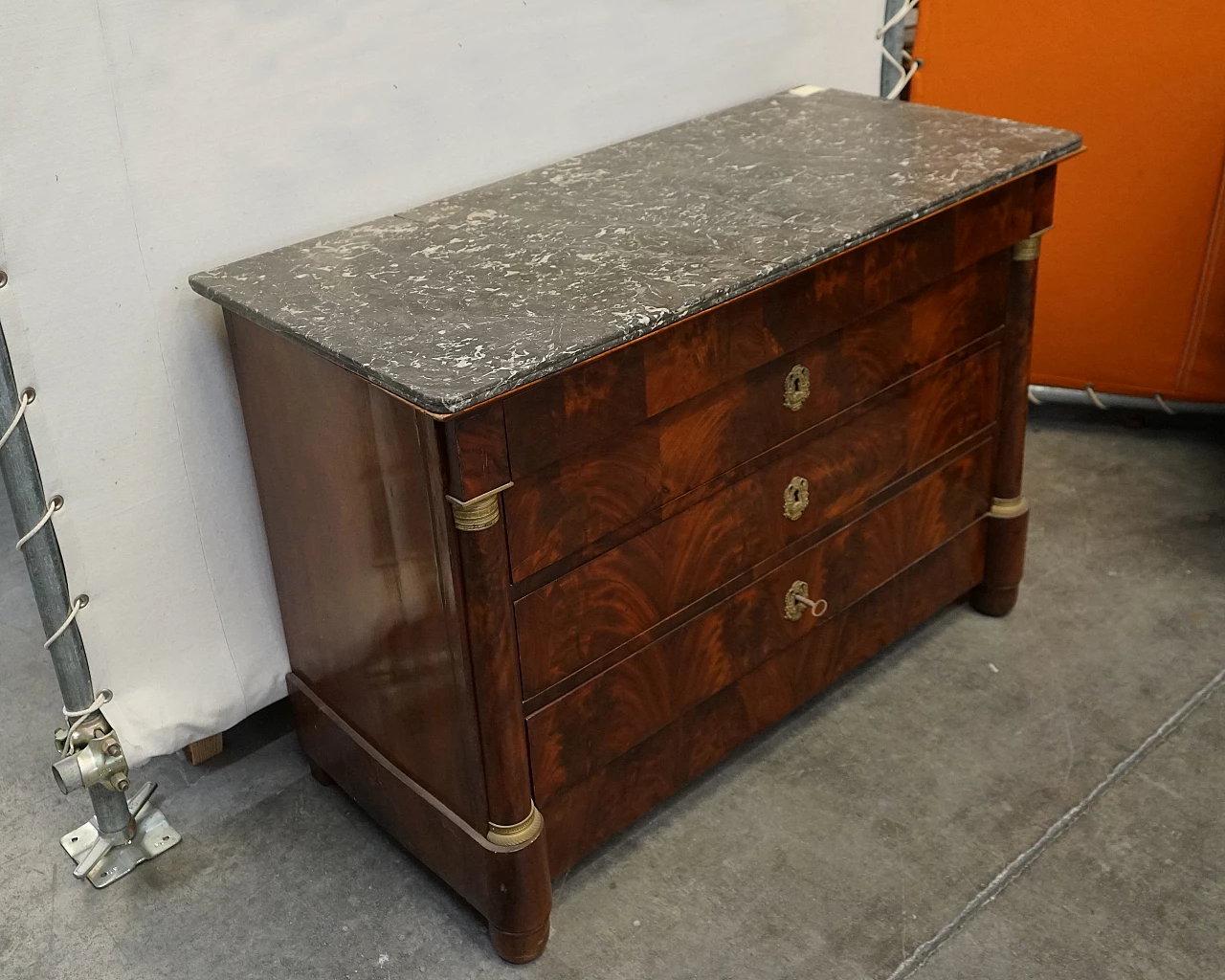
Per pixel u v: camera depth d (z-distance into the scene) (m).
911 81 2.78
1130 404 2.97
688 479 1.76
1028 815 2.02
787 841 1.99
